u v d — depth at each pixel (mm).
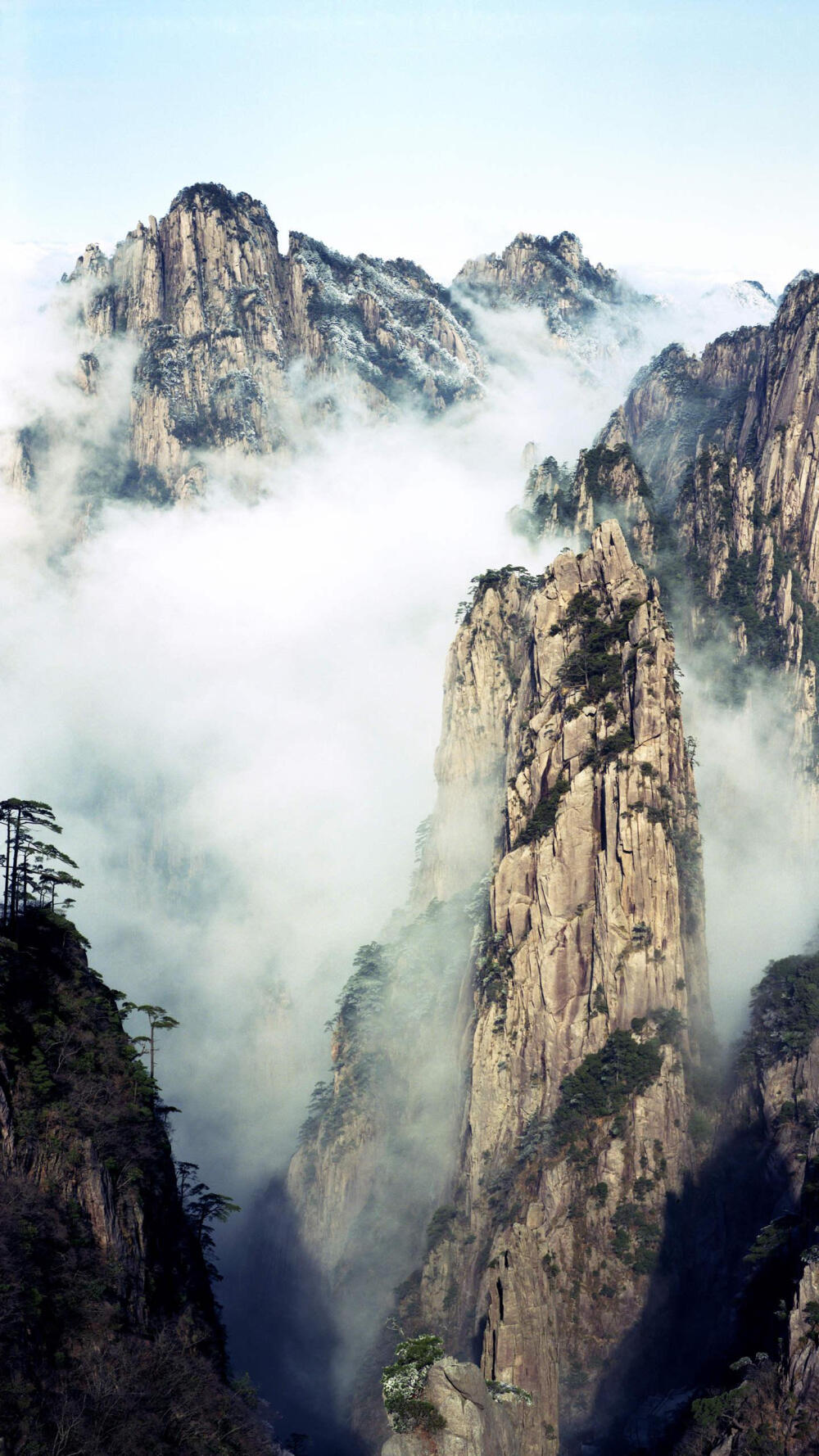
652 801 158250
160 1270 94875
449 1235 151750
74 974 106812
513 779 176500
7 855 106875
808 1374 95750
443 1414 92688
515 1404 103250
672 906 155500
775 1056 147125
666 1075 148875
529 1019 158375
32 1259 80062
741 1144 143750
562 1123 149375
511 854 164875
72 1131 89875
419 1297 152000
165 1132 105500
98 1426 75500
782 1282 110062
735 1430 96312
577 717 168750
